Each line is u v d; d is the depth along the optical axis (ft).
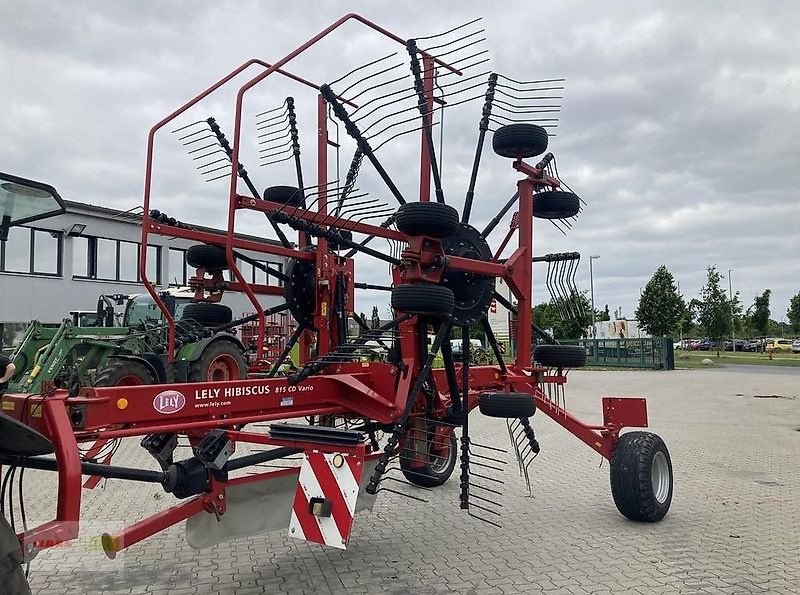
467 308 19.97
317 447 14.29
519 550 17.99
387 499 23.43
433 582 15.64
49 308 77.15
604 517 21.26
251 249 21.61
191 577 15.99
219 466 14.79
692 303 180.14
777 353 210.38
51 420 11.50
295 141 27.07
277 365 22.47
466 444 18.71
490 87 21.91
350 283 24.44
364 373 19.66
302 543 18.61
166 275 88.79
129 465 29.32
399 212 17.69
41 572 16.35
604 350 128.06
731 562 16.99
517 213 22.86
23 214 14.61
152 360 31.35
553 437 38.68
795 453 33.27
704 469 29.17
